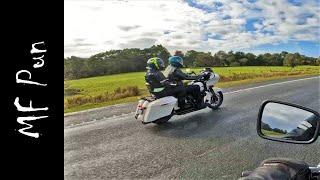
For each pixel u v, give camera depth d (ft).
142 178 15.49
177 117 17.48
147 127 16.84
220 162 15.60
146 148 16.22
